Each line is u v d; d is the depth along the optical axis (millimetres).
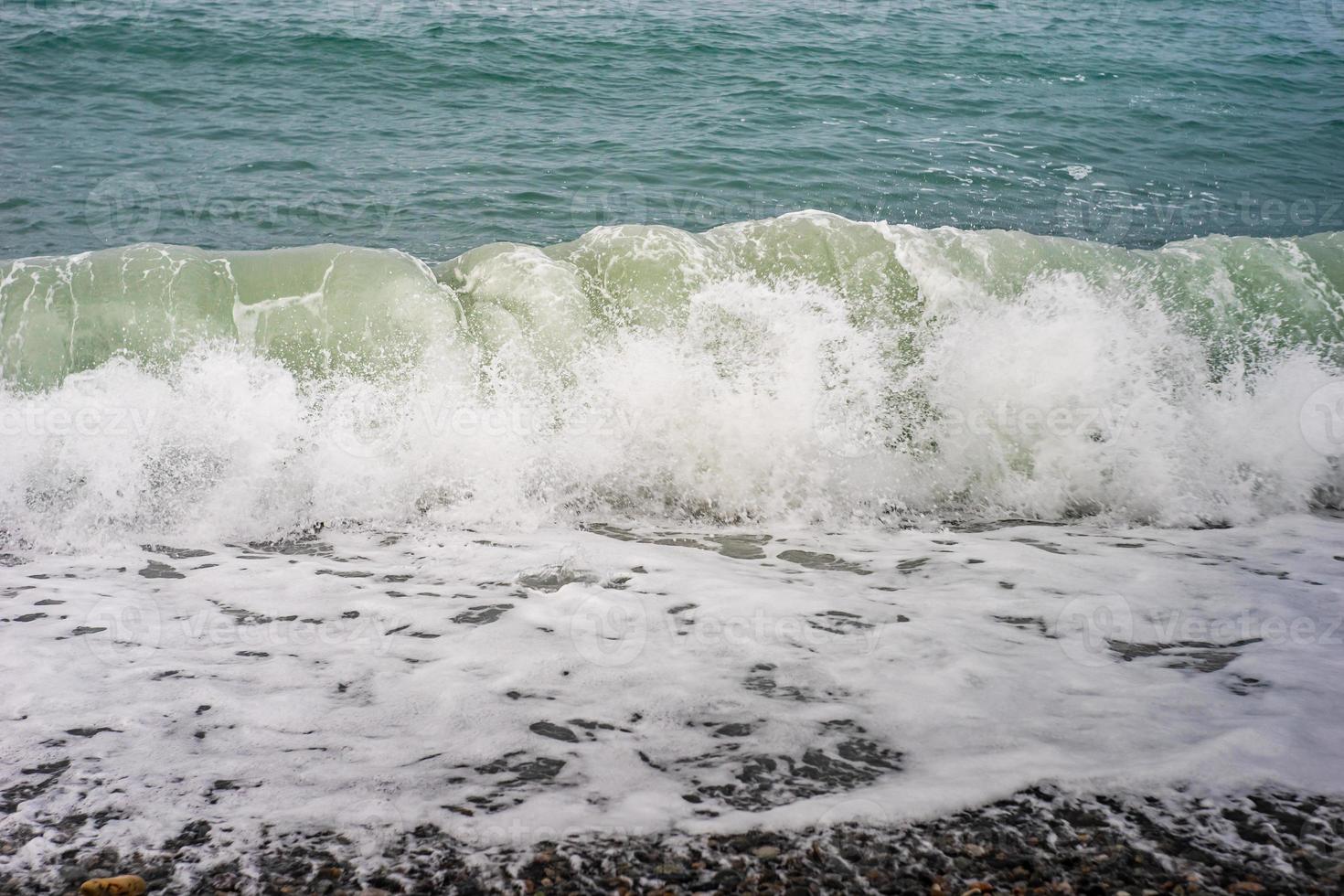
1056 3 20781
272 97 12555
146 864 2143
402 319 5176
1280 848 2154
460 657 3172
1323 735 2598
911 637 3311
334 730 2703
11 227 8453
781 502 5023
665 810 2318
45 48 13891
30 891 2059
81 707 2818
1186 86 14828
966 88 14141
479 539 4527
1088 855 2143
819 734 2656
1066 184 10578
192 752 2580
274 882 2088
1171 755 2496
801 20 17578
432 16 16500
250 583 3914
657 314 5344
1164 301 5586
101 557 4270
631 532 4672
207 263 5262
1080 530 4805
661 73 14125
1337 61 16672
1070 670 3049
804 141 11461
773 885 2078
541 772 2488
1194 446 5270
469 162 10469
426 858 2164
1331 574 4059
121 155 10367
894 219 9414
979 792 2350
